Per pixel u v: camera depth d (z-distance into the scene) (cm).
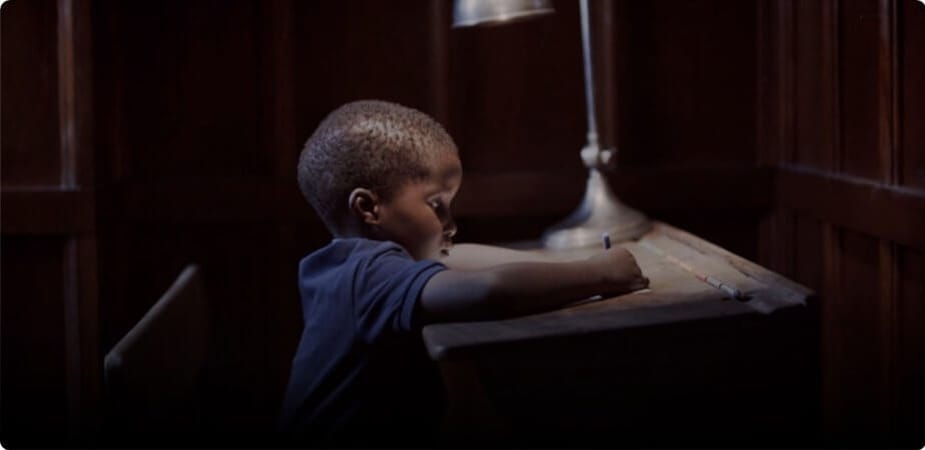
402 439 146
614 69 237
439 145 153
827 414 214
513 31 239
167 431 147
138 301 242
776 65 237
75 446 227
